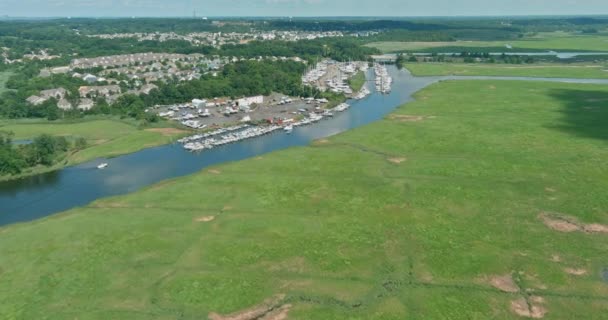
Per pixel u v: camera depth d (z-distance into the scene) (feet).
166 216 338.95
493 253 281.95
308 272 266.98
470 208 343.67
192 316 232.73
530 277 258.78
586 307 233.96
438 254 282.36
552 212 335.26
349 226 318.65
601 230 309.01
